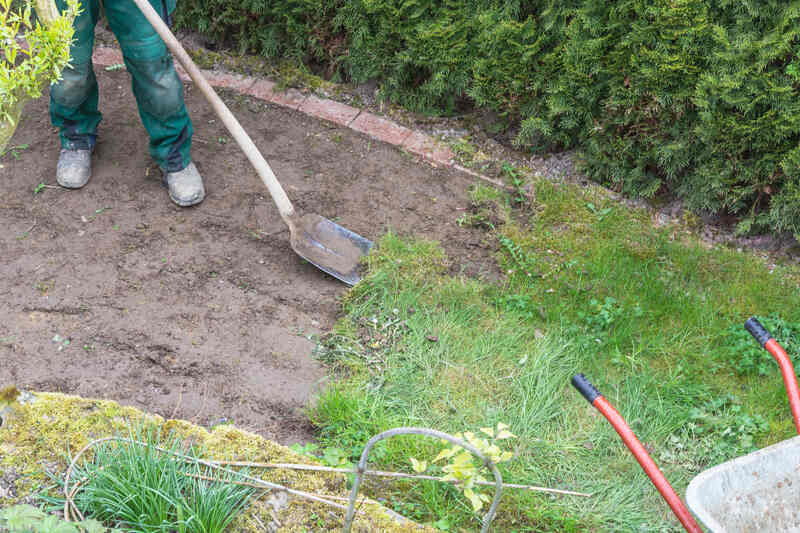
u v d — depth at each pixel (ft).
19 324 11.57
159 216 13.94
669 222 14.83
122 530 8.03
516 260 13.65
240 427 10.38
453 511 9.46
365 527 8.47
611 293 13.03
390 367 11.37
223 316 12.08
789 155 13.19
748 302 12.98
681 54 13.62
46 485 8.53
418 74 17.06
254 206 14.42
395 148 16.22
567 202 15.02
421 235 14.10
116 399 10.59
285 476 8.98
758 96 13.21
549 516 9.45
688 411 11.03
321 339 11.85
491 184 15.53
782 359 8.23
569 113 15.26
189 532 8.23
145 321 11.83
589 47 14.30
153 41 12.42
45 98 16.55
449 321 12.24
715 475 7.22
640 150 14.99
